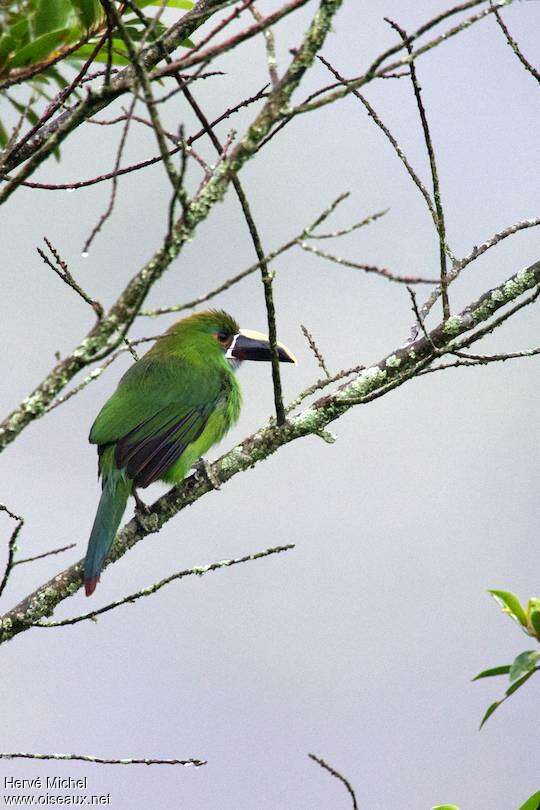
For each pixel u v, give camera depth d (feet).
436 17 18.16
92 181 24.25
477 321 27.30
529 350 24.40
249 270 18.19
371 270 18.08
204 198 18.94
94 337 19.08
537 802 21.74
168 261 18.48
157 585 22.56
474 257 27.09
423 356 27.78
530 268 27.55
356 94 25.52
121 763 22.62
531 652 20.76
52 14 24.70
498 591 22.22
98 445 34.17
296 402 28.09
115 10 17.16
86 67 23.34
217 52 18.38
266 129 19.15
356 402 27.55
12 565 20.44
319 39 19.11
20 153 25.11
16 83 24.45
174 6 26.96
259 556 22.39
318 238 18.22
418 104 24.39
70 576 26.89
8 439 18.79
